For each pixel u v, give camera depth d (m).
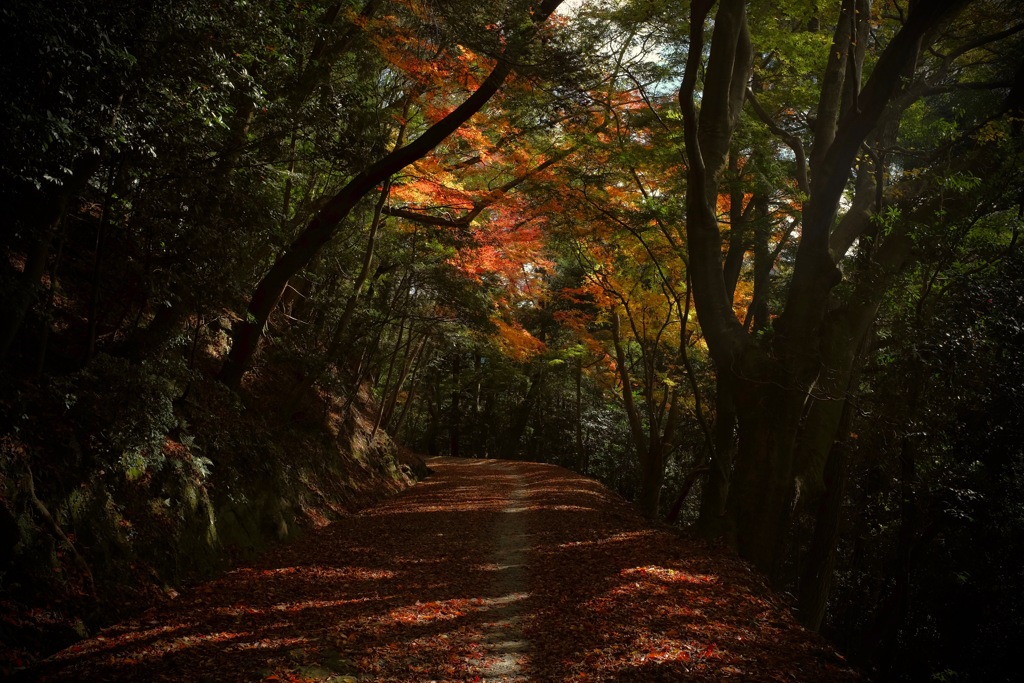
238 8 7.70
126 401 8.05
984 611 11.92
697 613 8.30
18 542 6.02
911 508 12.21
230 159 9.70
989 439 10.62
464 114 12.49
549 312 29.58
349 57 13.52
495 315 21.11
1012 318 10.27
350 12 11.70
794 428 12.48
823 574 13.90
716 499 13.56
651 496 19.64
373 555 10.93
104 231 8.24
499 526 14.20
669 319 19.50
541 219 16.16
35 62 5.16
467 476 25.16
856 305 12.93
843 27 13.02
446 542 12.31
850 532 16.50
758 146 14.47
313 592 8.64
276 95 10.55
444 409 43.41
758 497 12.35
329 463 15.79
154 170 8.37
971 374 10.67
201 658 6.11
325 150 11.77
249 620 7.32
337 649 6.65
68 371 8.32
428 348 27.67
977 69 16.06
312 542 11.45
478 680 6.18
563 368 34.56
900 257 12.45
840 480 14.06
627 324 22.70
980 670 11.45
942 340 10.95
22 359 8.04
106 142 6.43
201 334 13.52
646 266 17.94
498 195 15.06
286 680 5.77
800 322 12.63
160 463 8.60
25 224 6.82
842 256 13.63
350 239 17.55
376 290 20.12
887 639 12.54
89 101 6.02
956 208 11.47
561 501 17.27
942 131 13.08
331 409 18.75
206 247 9.14
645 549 11.36
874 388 13.81
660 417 22.75
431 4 10.55
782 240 17.08
